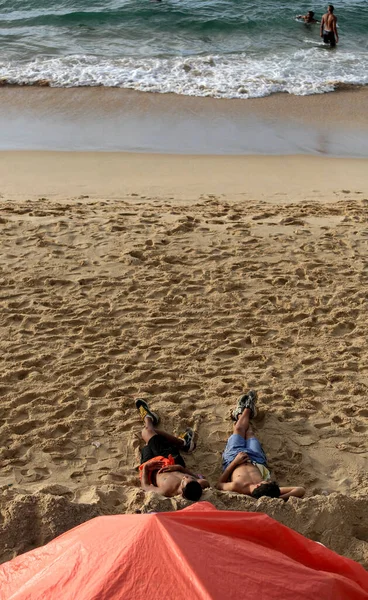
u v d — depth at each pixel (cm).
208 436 559
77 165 1248
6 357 636
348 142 1435
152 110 1625
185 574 311
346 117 1608
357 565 380
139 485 507
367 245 871
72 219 918
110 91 1759
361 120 1587
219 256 826
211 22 2456
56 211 966
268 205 1049
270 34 2389
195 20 2470
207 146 1388
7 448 529
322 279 784
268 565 331
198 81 1852
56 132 1452
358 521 458
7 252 817
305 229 915
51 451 532
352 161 1320
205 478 522
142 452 525
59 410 571
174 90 1778
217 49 2198
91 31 2381
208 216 964
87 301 729
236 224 923
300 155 1348
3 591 341
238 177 1210
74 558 336
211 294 749
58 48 2164
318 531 445
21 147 1345
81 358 640
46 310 710
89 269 788
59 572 330
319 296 750
